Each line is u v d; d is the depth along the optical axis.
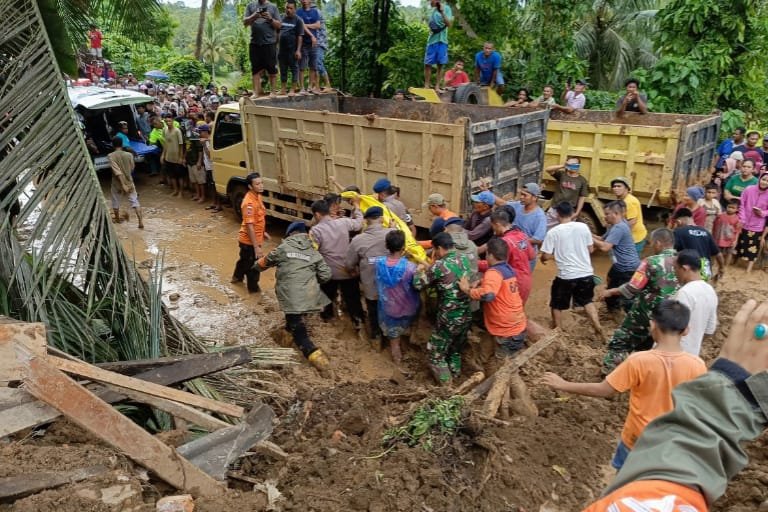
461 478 3.97
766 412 1.27
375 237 6.46
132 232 10.75
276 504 3.42
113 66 25.86
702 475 1.24
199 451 3.63
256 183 7.80
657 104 12.00
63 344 4.18
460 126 7.21
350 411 4.77
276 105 10.47
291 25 10.86
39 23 4.89
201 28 31.09
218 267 9.10
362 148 8.30
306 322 7.09
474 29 15.12
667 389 3.54
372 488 3.64
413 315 6.25
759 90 12.69
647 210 9.80
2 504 2.82
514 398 5.10
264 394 5.13
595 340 6.66
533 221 7.05
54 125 4.50
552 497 4.02
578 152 9.50
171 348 5.04
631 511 1.21
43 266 3.99
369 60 16.14
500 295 5.78
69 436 3.45
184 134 13.84
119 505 2.84
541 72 14.12
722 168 9.83
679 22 12.41
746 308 1.36
